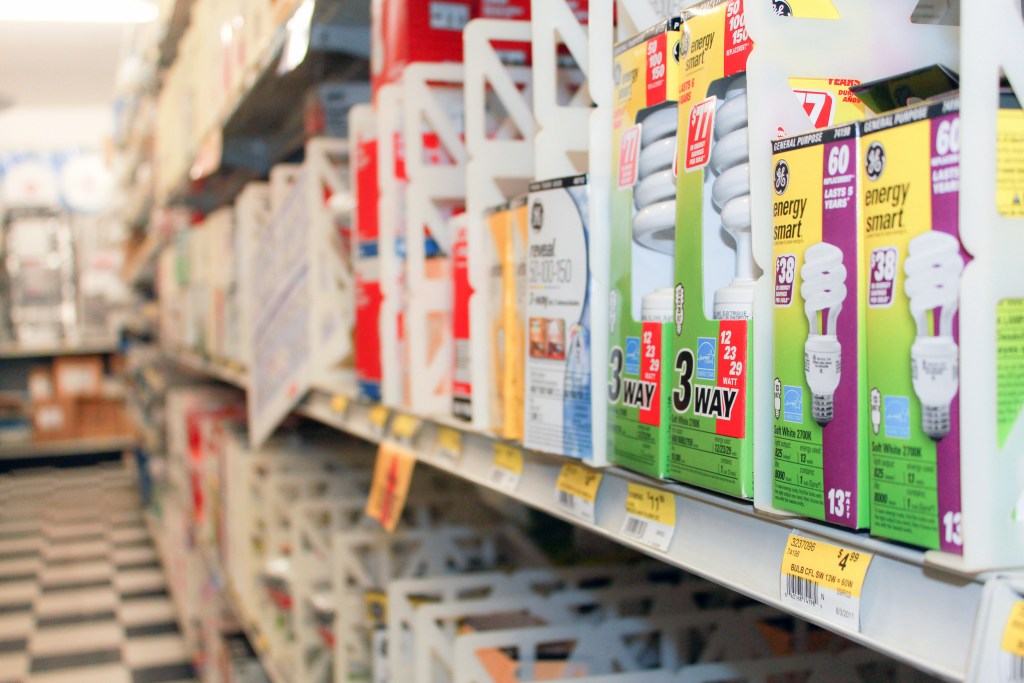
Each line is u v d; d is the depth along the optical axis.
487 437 1.22
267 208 2.69
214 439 3.27
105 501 7.68
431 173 1.47
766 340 0.67
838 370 0.60
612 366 0.89
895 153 0.56
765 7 0.68
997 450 0.53
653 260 0.87
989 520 0.52
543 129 1.08
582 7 1.29
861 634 0.60
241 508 2.71
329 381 2.08
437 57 1.49
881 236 0.57
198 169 3.32
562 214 0.95
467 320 1.29
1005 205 0.53
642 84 0.85
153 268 7.12
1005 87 0.57
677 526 0.81
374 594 1.86
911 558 0.56
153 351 7.16
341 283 2.13
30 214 10.59
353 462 2.65
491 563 1.92
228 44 2.72
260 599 2.64
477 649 1.37
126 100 6.82
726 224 0.72
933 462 0.54
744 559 0.72
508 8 1.44
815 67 0.69
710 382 0.72
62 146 10.85
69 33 7.68
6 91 9.77
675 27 0.81
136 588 5.24
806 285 0.63
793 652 1.40
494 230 1.16
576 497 0.97
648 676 1.23
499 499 2.06
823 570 0.63
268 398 2.40
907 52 0.71
